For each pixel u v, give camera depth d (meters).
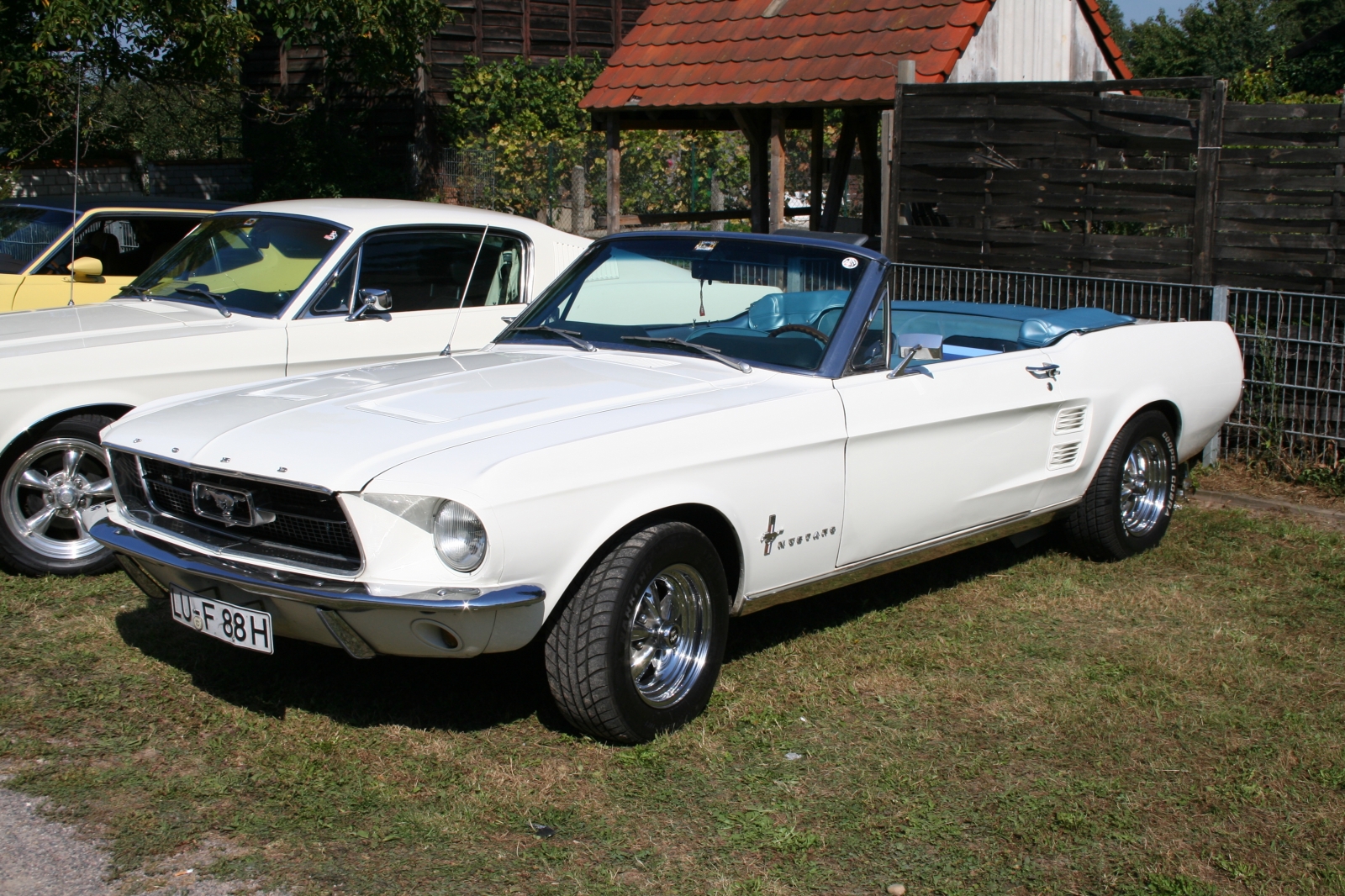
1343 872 3.25
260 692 4.23
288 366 5.96
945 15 11.27
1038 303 8.35
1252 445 7.55
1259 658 4.73
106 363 5.37
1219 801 3.61
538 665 4.52
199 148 25.77
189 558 3.75
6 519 5.26
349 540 3.54
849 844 3.35
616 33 23.72
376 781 3.62
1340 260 7.26
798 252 4.77
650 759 3.79
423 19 17.02
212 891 3.05
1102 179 8.17
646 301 5.00
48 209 7.71
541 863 3.21
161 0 13.84
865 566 4.65
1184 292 7.61
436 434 3.71
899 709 4.20
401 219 6.52
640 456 3.76
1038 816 3.51
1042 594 5.45
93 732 3.89
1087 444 5.55
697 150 20.17
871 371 4.61
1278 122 7.42
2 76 13.52
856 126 13.42
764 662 4.60
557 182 20.06
